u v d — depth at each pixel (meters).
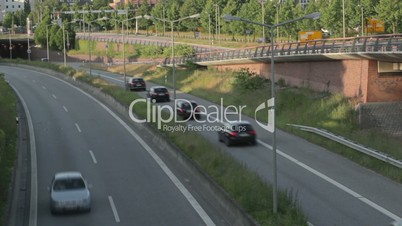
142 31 174.62
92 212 23.20
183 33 157.38
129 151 36.25
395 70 45.69
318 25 111.56
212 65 79.00
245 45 112.38
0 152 29.06
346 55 46.44
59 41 146.00
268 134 41.53
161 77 86.31
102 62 131.25
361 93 46.53
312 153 34.59
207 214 22.78
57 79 86.50
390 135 42.38
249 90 60.22
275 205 20.28
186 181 28.41
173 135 36.31
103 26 184.62
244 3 133.38
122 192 26.45
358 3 101.69
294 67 58.06
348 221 21.12
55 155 35.41
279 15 115.94
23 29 195.12
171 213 22.97
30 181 28.94
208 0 135.38
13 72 99.06
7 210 22.75
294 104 50.38
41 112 54.78
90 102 61.22
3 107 48.72
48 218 22.34
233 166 27.30
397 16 89.62
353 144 33.50
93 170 31.22
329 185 26.84
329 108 46.72
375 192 25.47
